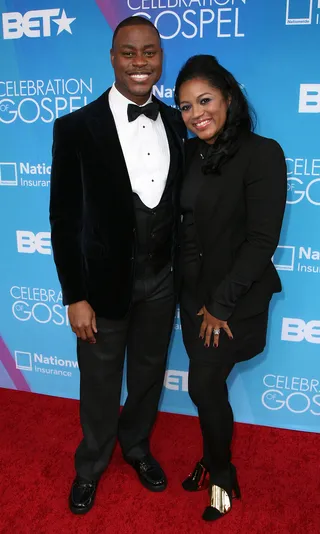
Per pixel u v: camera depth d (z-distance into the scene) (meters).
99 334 1.66
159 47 1.50
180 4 1.88
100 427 1.75
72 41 2.01
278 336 2.16
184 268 1.60
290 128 1.92
